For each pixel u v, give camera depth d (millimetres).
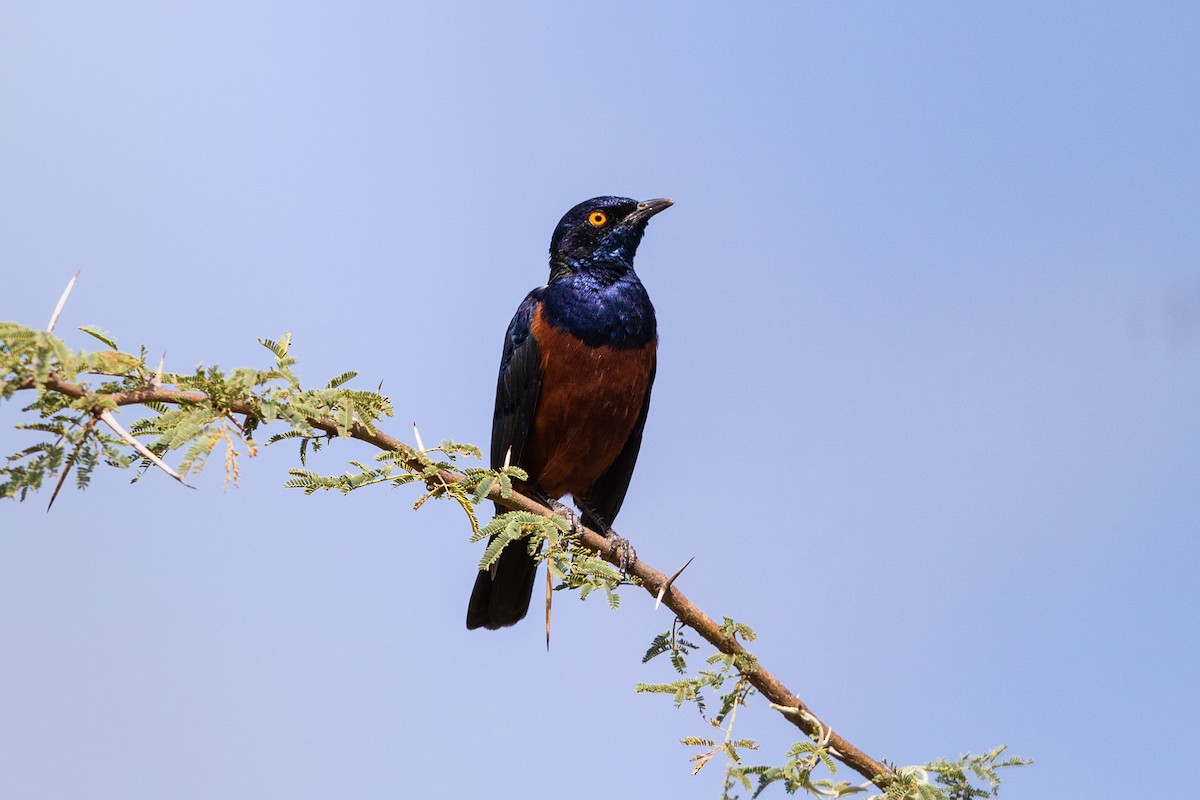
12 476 6809
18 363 6891
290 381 8109
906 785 8164
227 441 7328
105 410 7039
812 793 7918
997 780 8305
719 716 8672
